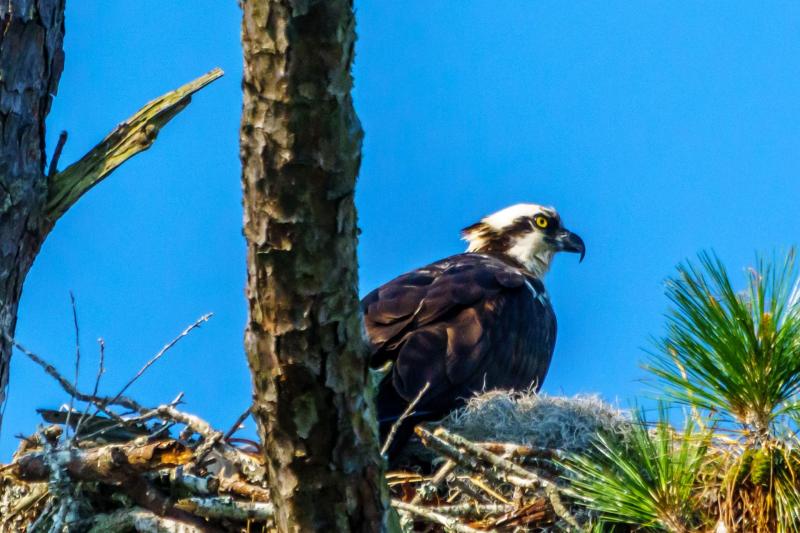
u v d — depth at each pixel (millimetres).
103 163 12898
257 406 8891
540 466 13172
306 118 8031
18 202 12391
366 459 9016
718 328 10023
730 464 10539
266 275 8445
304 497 9055
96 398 11586
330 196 8227
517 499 12469
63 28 13016
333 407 8773
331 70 7938
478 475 13008
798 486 10133
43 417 13109
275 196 8227
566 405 14148
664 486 10500
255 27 7938
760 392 10031
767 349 9961
